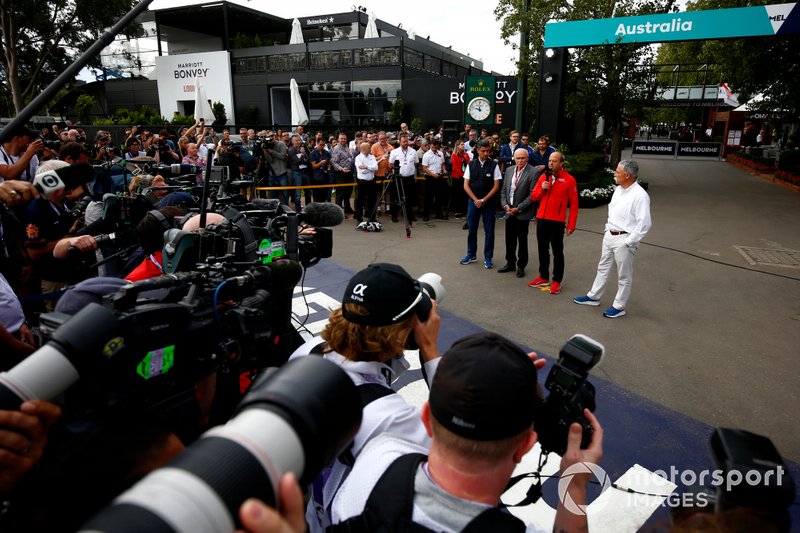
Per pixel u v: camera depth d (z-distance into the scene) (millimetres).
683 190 15320
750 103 15188
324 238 2697
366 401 1358
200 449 658
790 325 5184
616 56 14688
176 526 548
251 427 704
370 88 22969
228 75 25438
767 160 19875
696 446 3174
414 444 1206
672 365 4281
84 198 4484
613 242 5301
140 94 28000
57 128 10922
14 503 909
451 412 916
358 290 1408
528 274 6891
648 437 3258
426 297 1556
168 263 2104
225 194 3289
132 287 1392
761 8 11234
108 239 3076
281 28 30156
